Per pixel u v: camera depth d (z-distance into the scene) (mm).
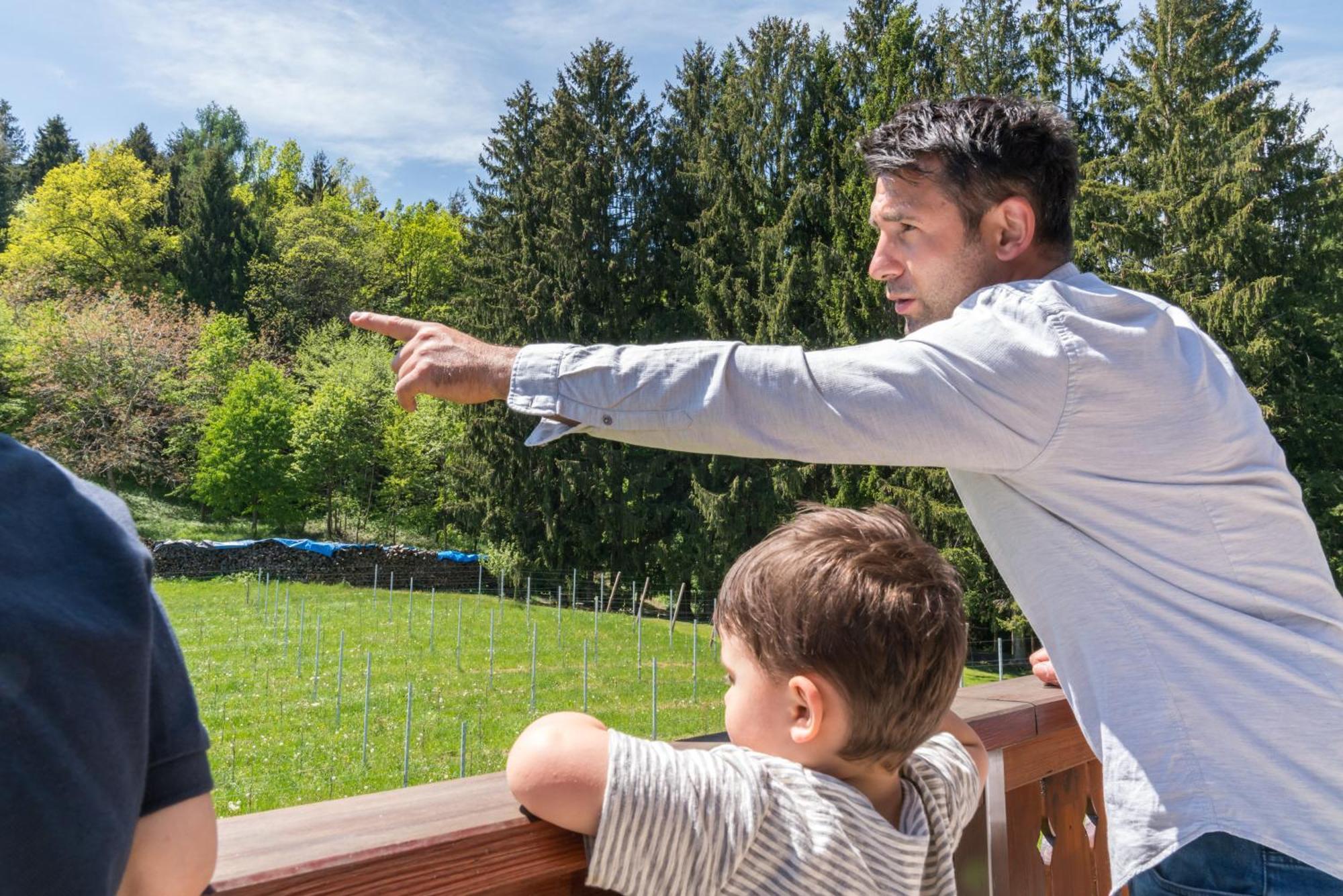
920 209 1373
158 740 664
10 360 44031
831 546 1019
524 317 36969
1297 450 23750
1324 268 24031
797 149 34469
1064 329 1176
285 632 23297
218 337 51531
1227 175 23547
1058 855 2014
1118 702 1206
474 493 37875
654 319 36625
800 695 1000
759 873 943
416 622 25906
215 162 60312
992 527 1331
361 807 1000
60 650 583
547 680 19891
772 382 1142
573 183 37031
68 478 681
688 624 28297
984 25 30000
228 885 771
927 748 1235
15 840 547
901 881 1011
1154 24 25578
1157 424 1184
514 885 1002
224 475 44000
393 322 1229
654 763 948
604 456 35312
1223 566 1194
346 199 68062
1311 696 1157
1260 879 1146
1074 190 1394
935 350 1169
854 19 33688
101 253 58719
